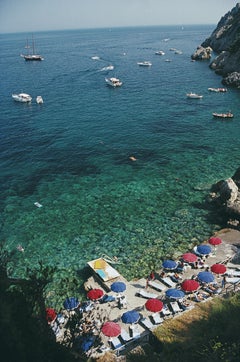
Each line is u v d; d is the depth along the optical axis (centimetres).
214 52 18188
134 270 3222
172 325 2381
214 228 3803
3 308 1003
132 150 5903
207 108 8225
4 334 973
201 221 3922
